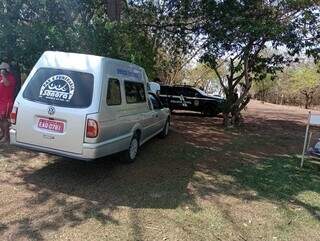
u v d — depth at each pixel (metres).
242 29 12.42
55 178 6.72
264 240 5.14
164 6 13.91
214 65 14.83
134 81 8.00
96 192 6.25
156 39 14.62
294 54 14.24
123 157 7.81
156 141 10.59
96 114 6.24
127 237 4.85
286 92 46.97
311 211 6.29
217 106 18.44
